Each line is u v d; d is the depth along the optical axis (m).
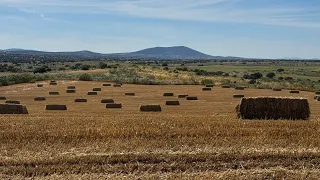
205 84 75.69
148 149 12.73
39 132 15.11
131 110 36.59
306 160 11.80
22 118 20.52
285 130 15.78
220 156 11.87
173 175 10.64
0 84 71.50
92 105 44.12
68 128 16.03
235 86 71.00
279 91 61.56
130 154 11.95
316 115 28.28
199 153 12.06
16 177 10.49
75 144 13.53
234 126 16.69
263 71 138.38
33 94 58.91
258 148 12.77
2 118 20.38
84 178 10.39
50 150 12.77
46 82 77.00
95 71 96.69
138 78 80.56
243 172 10.84
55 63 175.75
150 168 11.20
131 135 14.73
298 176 10.58
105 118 20.56
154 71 102.56
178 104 43.66
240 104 22.75
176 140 13.91
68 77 83.69
